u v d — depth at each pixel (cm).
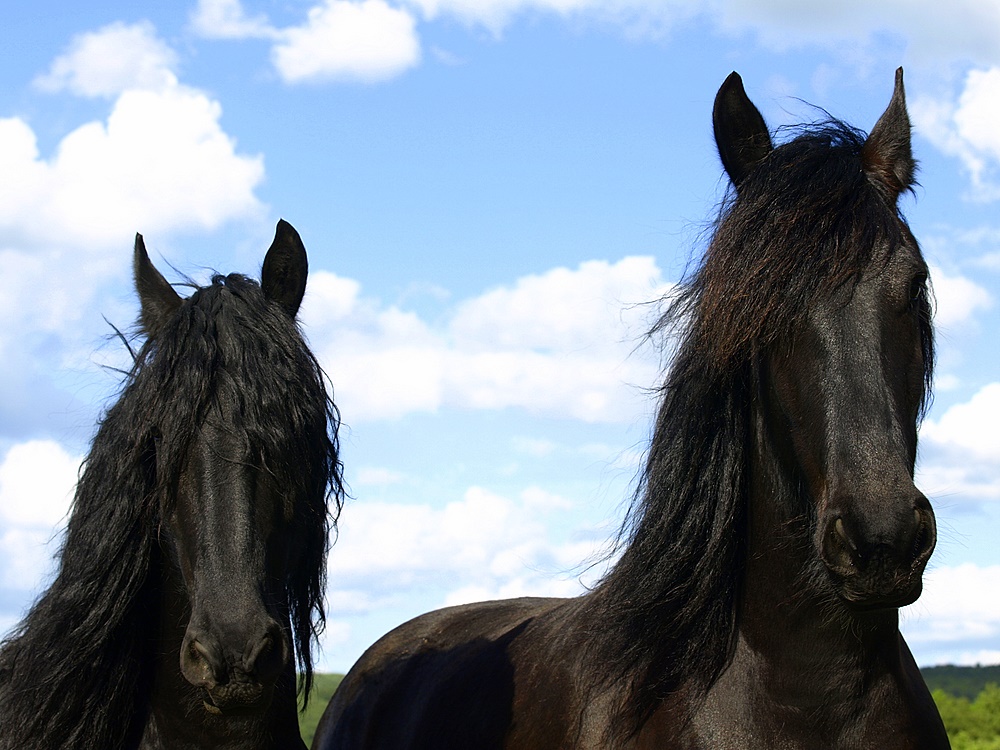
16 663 365
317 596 380
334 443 388
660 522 348
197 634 317
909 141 343
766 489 330
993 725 1449
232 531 329
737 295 310
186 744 367
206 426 338
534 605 518
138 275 393
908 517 274
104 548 354
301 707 386
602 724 358
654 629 348
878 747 316
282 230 402
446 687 466
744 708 329
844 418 290
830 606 314
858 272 299
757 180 325
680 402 348
